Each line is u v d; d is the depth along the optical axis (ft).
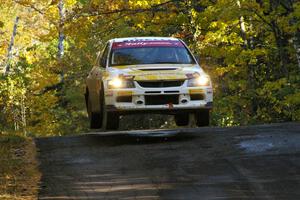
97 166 54.08
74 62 205.57
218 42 144.97
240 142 62.44
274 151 56.90
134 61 78.28
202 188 44.60
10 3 272.72
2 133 73.26
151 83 72.74
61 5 217.77
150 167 52.60
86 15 153.89
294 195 41.75
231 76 148.97
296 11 122.62
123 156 58.13
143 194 43.52
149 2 152.76
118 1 153.48
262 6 127.44
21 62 213.46
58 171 52.80
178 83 73.31
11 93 206.59
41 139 72.18
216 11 131.95
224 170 50.14
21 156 60.54
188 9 150.82
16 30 322.96
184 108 73.36
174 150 59.93
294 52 133.59
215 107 141.08
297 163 51.39
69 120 209.77
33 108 211.41
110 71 75.36
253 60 134.82
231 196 42.06
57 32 164.14
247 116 141.38
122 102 72.69
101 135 73.87
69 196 44.06
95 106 83.10
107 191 44.93
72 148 64.23
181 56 79.82
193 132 71.67
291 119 136.05
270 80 145.89
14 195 45.06
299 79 123.95
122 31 163.22
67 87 209.15
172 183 46.50
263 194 42.32
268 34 142.72
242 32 140.56
